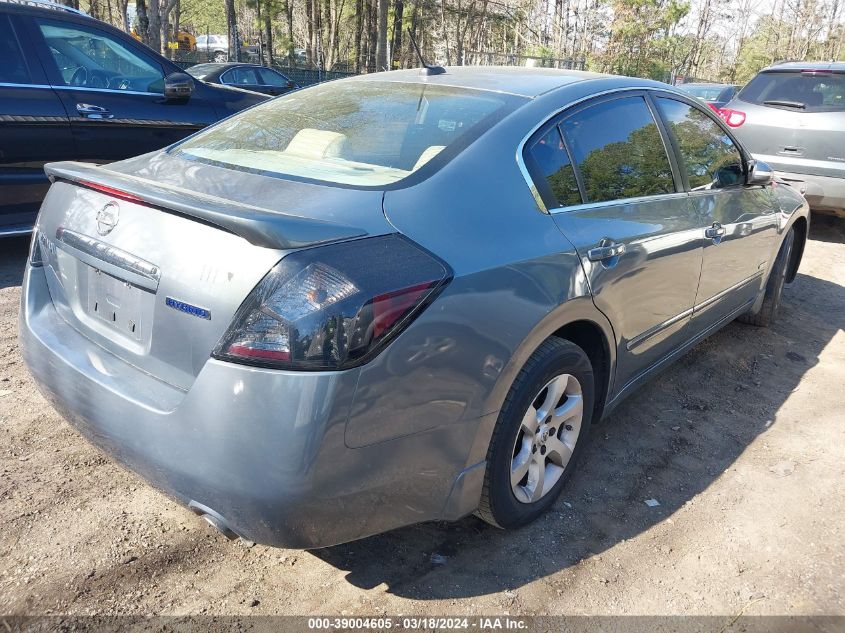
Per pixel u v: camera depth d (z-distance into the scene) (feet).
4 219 16.34
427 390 6.40
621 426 11.44
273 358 5.76
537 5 143.13
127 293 6.99
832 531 9.01
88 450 9.66
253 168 7.86
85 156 17.26
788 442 11.25
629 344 9.65
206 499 6.18
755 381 13.55
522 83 9.41
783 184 16.39
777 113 24.93
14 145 16.01
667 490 9.73
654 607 7.54
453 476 7.04
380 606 7.30
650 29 108.06
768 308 15.88
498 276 7.01
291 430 5.74
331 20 135.44
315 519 6.08
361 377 5.89
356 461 6.07
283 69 77.10
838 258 23.32
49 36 16.74
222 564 7.77
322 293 5.79
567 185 8.63
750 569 8.23
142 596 7.24
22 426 10.12
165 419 6.29
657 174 10.53
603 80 10.09
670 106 11.42
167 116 18.58
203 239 6.30
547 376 7.85
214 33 185.16
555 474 8.78
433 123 8.38
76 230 7.66
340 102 9.46
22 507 8.39
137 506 8.60
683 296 10.86
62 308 8.11
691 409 12.21
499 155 7.94
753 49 170.71
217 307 6.05
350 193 6.99
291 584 7.54
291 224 5.99
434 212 7.01
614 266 8.68
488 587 7.66
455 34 142.82
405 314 6.13
